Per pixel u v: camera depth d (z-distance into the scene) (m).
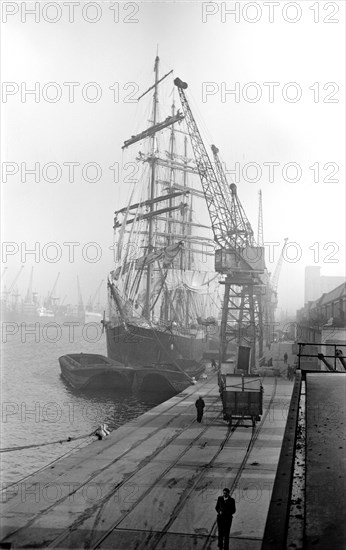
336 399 5.72
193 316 102.44
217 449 25.05
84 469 21.84
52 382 70.75
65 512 16.67
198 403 31.98
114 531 15.08
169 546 13.98
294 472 3.56
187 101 59.78
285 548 2.41
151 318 85.56
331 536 2.67
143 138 90.06
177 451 24.80
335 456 3.80
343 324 42.66
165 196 87.44
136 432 29.30
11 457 34.12
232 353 86.31
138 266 85.00
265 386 46.25
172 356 72.75
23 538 14.65
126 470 21.62
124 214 94.44
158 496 18.16
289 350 64.88
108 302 84.69
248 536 14.51
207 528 15.20
